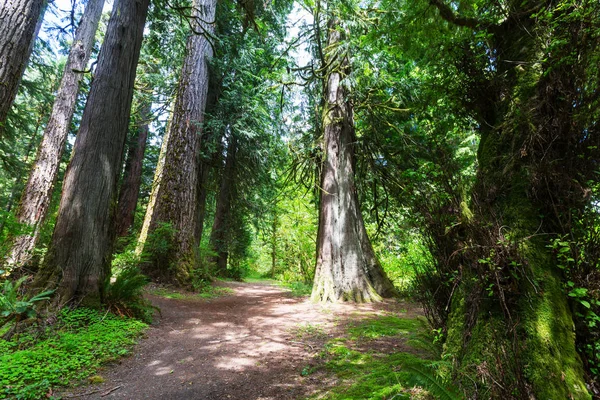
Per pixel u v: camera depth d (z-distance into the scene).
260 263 25.81
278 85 9.66
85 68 10.38
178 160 9.58
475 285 2.45
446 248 2.93
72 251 4.67
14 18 3.92
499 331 2.22
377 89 8.59
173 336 4.65
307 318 6.00
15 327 3.70
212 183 15.22
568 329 2.12
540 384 1.95
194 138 9.88
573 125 2.24
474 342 2.35
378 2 7.85
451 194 2.88
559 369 1.98
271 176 15.16
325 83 9.68
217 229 14.64
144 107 15.14
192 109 9.97
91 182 4.95
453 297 2.94
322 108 10.13
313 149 9.62
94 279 4.79
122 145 5.44
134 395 2.83
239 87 11.66
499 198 2.61
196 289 8.86
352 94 8.72
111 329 4.24
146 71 14.59
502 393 1.97
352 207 8.48
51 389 2.75
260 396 2.83
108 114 5.19
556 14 2.44
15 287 4.02
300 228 16.25
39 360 3.14
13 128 11.74
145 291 7.59
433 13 3.43
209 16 10.11
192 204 9.62
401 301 7.53
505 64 3.02
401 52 4.30
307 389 2.94
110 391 2.88
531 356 2.05
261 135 12.98
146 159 18.94
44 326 3.82
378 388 2.61
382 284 8.12
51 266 4.56
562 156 2.32
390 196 9.66
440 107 4.27
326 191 8.53
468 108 3.43
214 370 3.43
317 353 3.93
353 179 8.80
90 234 4.84
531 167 2.42
